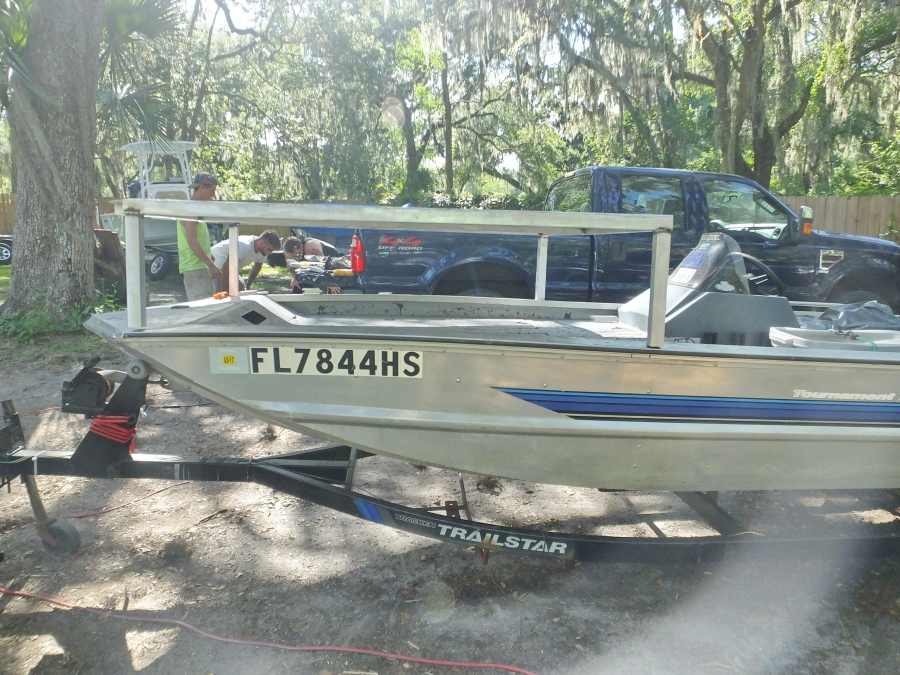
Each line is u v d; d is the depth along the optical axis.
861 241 6.77
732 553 3.06
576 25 15.74
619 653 2.63
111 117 9.36
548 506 3.90
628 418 2.76
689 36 16.14
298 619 2.80
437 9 16.47
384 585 3.06
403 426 2.76
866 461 3.01
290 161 22.72
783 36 15.16
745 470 2.92
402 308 3.81
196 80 20.94
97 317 3.01
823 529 3.39
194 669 2.51
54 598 2.91
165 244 13.82
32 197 8.07
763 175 17.09
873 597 3.02
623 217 2.60
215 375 2.69
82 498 3.82
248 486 4.01
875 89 16.67
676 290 3.50
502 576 3.16
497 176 29.06
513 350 2.65
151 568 3.15
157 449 4.56
